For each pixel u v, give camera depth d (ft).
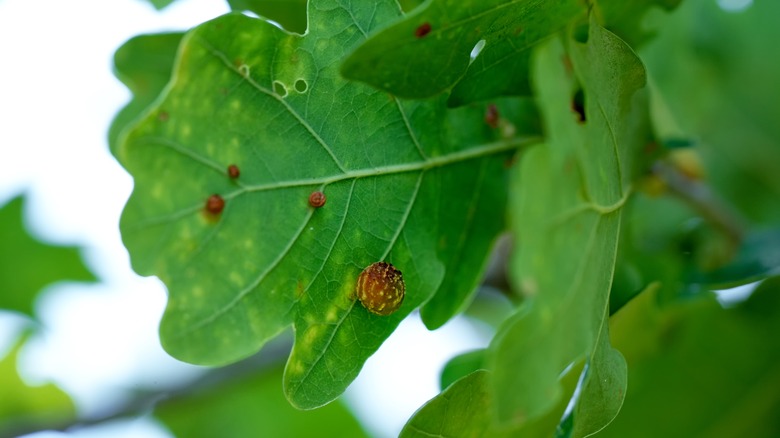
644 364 1.25
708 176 1.52
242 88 1.03
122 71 1.31
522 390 0.96
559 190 1.01
